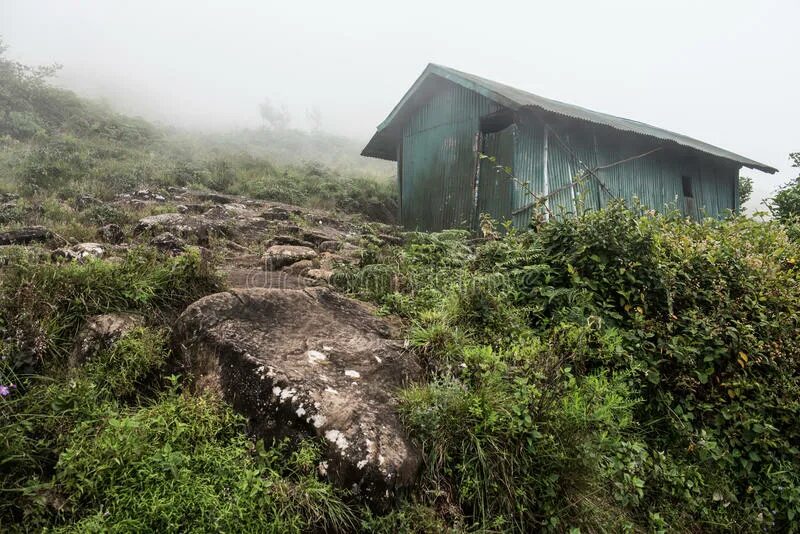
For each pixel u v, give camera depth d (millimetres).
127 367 2672
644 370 3715
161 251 4703
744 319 4078
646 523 3025
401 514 2240
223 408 2539
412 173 11648
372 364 3156
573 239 4711
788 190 9695
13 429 2154
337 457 2322
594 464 2736
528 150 8727
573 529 2490
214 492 2039
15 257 3346
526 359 3395
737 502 3371
